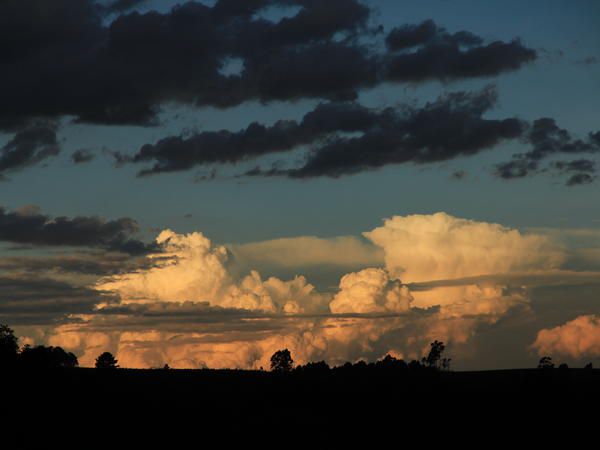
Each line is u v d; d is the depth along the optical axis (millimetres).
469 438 198250
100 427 186500
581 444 196500
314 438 192375
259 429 196125
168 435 185125
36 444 172000
